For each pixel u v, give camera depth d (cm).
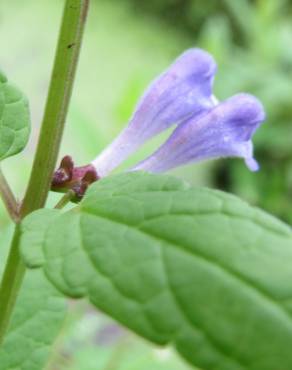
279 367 8
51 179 10
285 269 9
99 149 18
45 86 36
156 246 9
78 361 17
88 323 18
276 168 31
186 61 12
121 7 45
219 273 9
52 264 9
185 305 8
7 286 11
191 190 9
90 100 37
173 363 17
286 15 42
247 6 41
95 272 9
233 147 12
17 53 39
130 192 9
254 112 12
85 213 9
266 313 8
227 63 32
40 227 9
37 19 42
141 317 9
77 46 10
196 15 44
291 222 30
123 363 17
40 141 10
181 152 12
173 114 12
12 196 10
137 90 20
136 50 41
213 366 8
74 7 10
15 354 12
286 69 33
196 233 9
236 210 9
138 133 12
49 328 12
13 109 10
